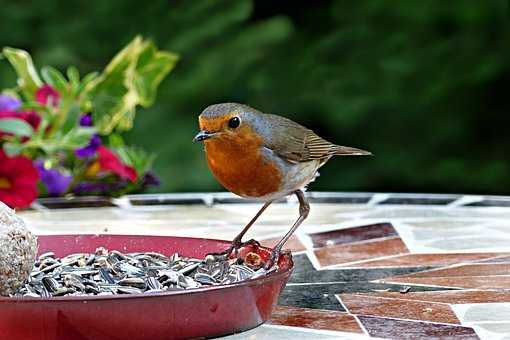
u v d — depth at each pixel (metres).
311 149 8.44
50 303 5.55
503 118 19.34
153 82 12.87
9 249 6.06
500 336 6.07
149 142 18.42
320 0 20.27
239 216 10.48
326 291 7.27
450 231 9.51
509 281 7.54
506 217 10.26
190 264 7.04
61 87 12.09
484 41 19.30
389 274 7.82
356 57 19.53
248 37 19.12
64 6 19.42
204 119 7.82
